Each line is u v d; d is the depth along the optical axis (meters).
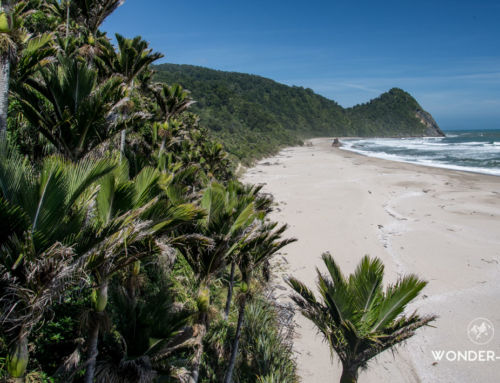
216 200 6.75
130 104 11.12
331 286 6.94
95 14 13.48
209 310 6.33
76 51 12.17
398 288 6.54
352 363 6.64
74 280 3.80
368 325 6.51
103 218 4.61
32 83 6.53
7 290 3.38
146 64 12.76
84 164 4.10
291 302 13.12
